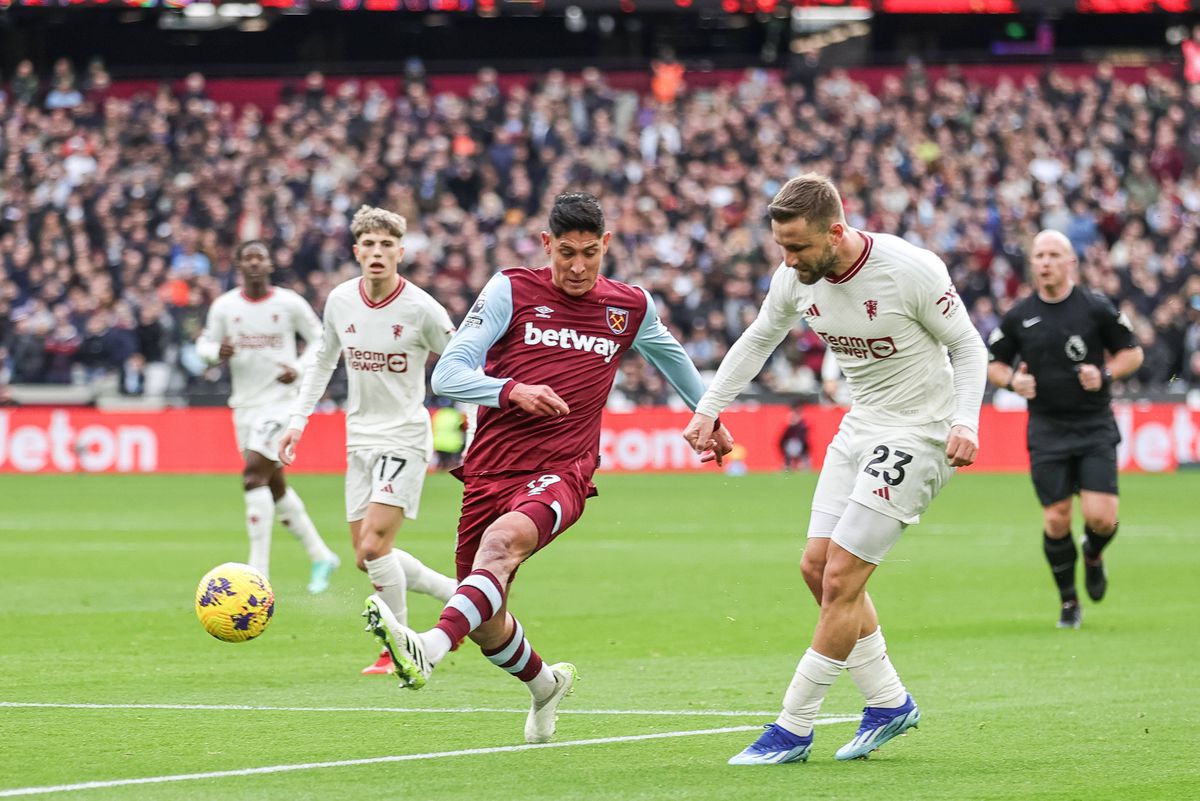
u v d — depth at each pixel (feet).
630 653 79.05
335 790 46.70
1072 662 75.82
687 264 263.29
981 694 66.59
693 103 299.58
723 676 71.41
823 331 53.16
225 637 54.95
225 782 47.75
